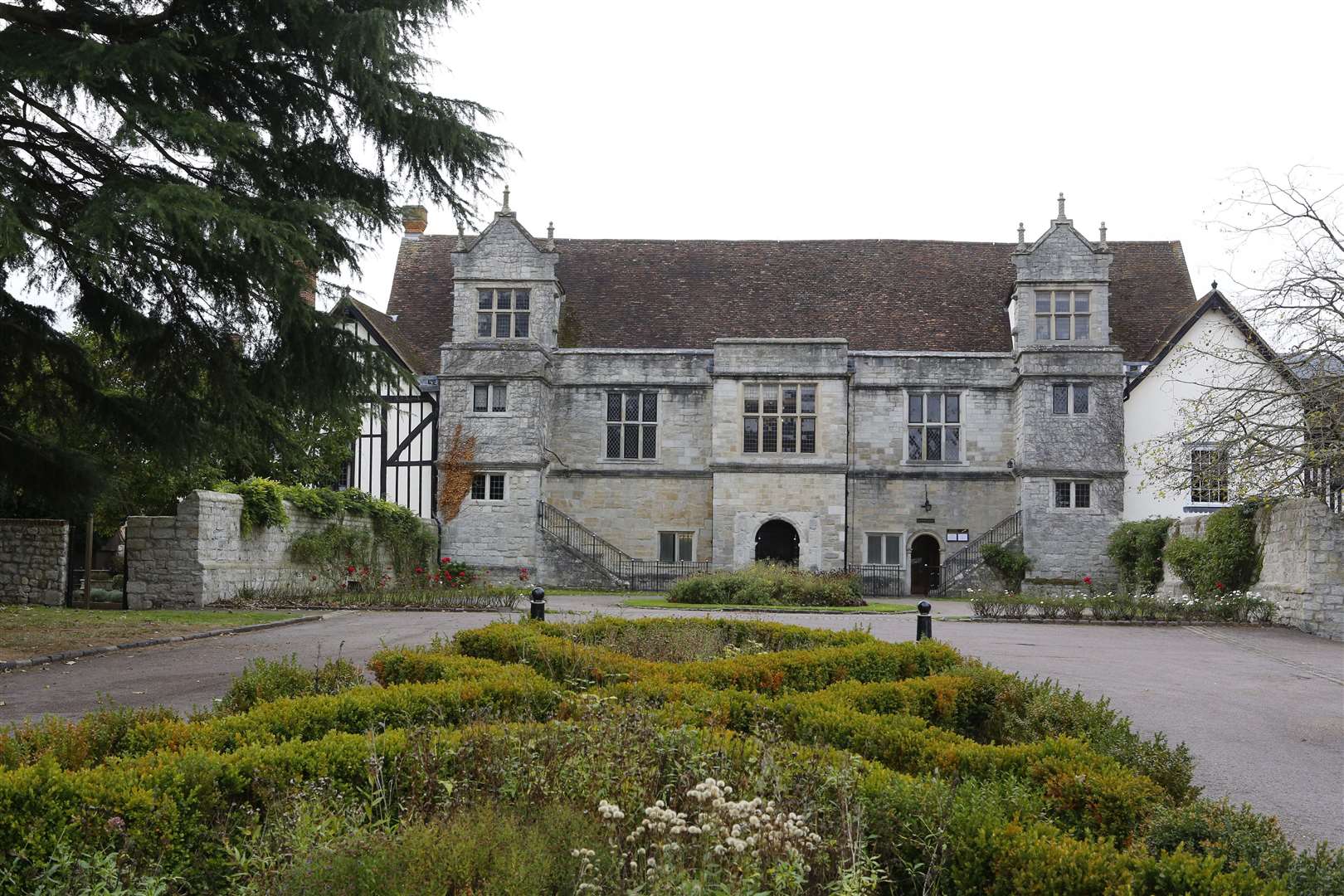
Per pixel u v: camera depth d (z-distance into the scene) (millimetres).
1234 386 18609
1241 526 20875
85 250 10734
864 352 30203
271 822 4105
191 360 13766
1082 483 28516
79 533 20234
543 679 7141
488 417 29141
